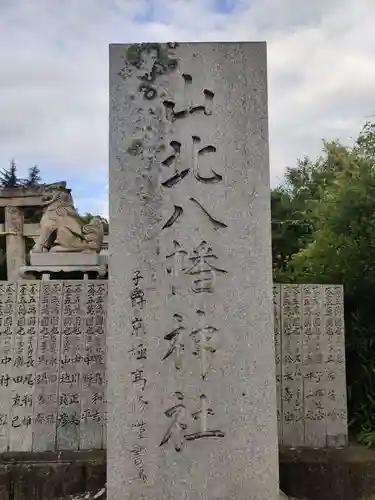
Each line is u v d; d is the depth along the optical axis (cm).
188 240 387
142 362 378
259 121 396
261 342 382
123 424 374
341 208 606
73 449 519
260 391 379
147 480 371
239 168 392
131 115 393
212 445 374
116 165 389
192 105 396
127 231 386
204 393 377
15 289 535
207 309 382
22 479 484
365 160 632
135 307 381
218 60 399
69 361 529
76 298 537
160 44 399
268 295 385
